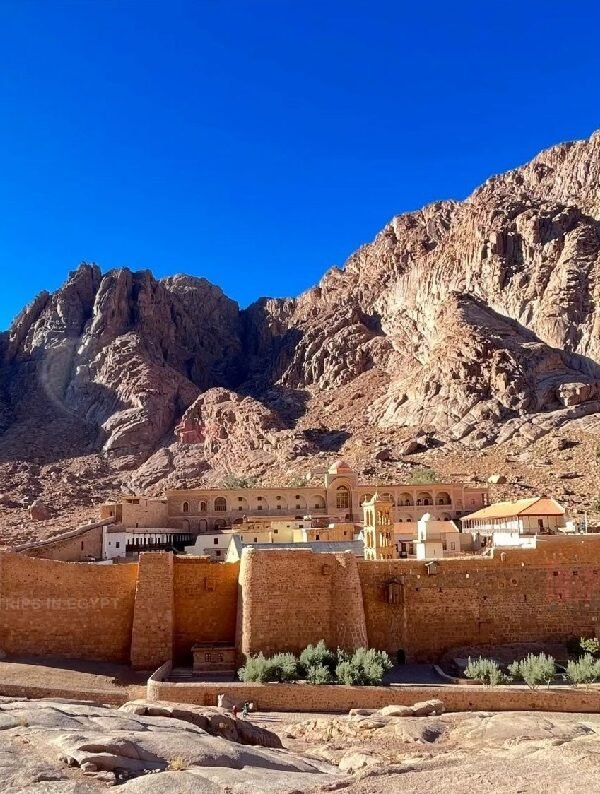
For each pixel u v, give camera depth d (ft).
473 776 71.87
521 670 135.03
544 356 504.02
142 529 307.78
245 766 74.23
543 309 545.85
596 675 133.18
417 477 389.60
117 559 267.18
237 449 546.26
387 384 617.21
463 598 154.92
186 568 151.84
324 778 74.84
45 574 146.10
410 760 86.43
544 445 425.69
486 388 493.77
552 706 125.49
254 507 354.13
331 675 134.00
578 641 153.69
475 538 248.93
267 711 124.57
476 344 515.91
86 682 132.57
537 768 73.92
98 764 64.49
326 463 469.98
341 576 148.25
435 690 126.52
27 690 121.80
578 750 80.64
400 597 152.87
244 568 146.92
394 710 118.21
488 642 153.58
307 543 203.21
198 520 346.54
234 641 148.36
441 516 348.79
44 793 57.26
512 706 125.59
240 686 125.70
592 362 499.51
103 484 529.45
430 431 481.87
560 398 470.80
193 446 580.30
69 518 434.30
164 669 136.56
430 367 542.16
